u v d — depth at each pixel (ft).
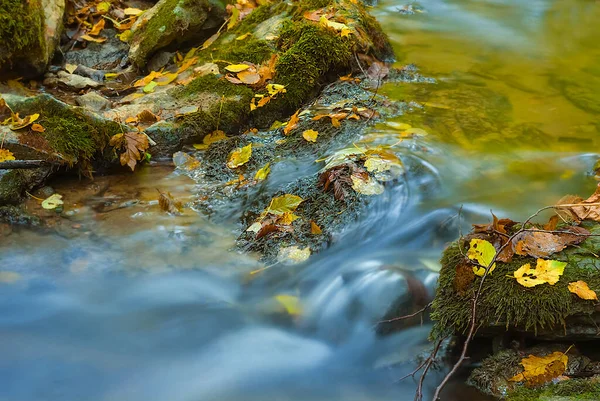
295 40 7.55
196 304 5.78
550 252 5.47
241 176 6.59
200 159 6.80
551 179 6.57
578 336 5.31
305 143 6.82
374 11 10.09
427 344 5.51
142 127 6.86
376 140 6.80
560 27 9.74
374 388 5.37
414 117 7.17
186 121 6.89
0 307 5.71
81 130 6.54
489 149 6.85
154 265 5.98
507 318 5.27
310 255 6.00
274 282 5.89
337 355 5.55
